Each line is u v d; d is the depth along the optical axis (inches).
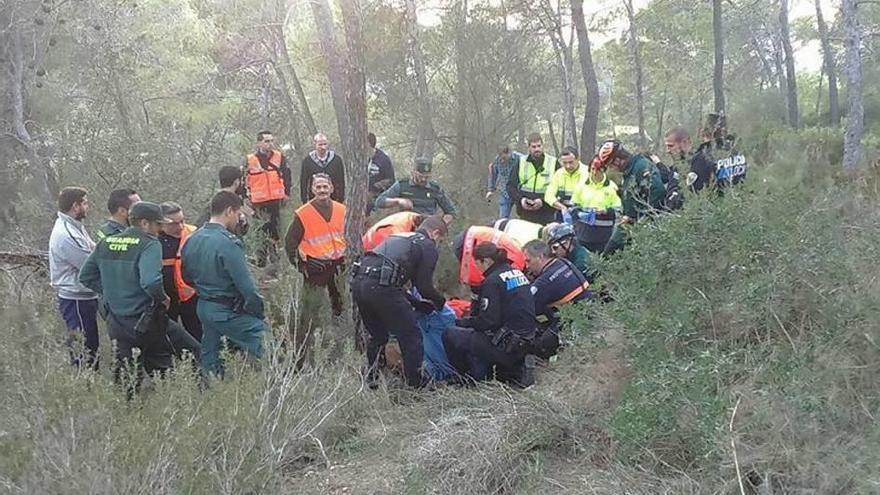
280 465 162.6
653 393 143.3
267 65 727.7
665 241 166.9
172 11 756.6
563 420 165.5
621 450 150.2
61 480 129.6
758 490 124.6
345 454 176.6
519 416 167.9
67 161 409.1
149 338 203.0
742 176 233.6
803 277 153.1
